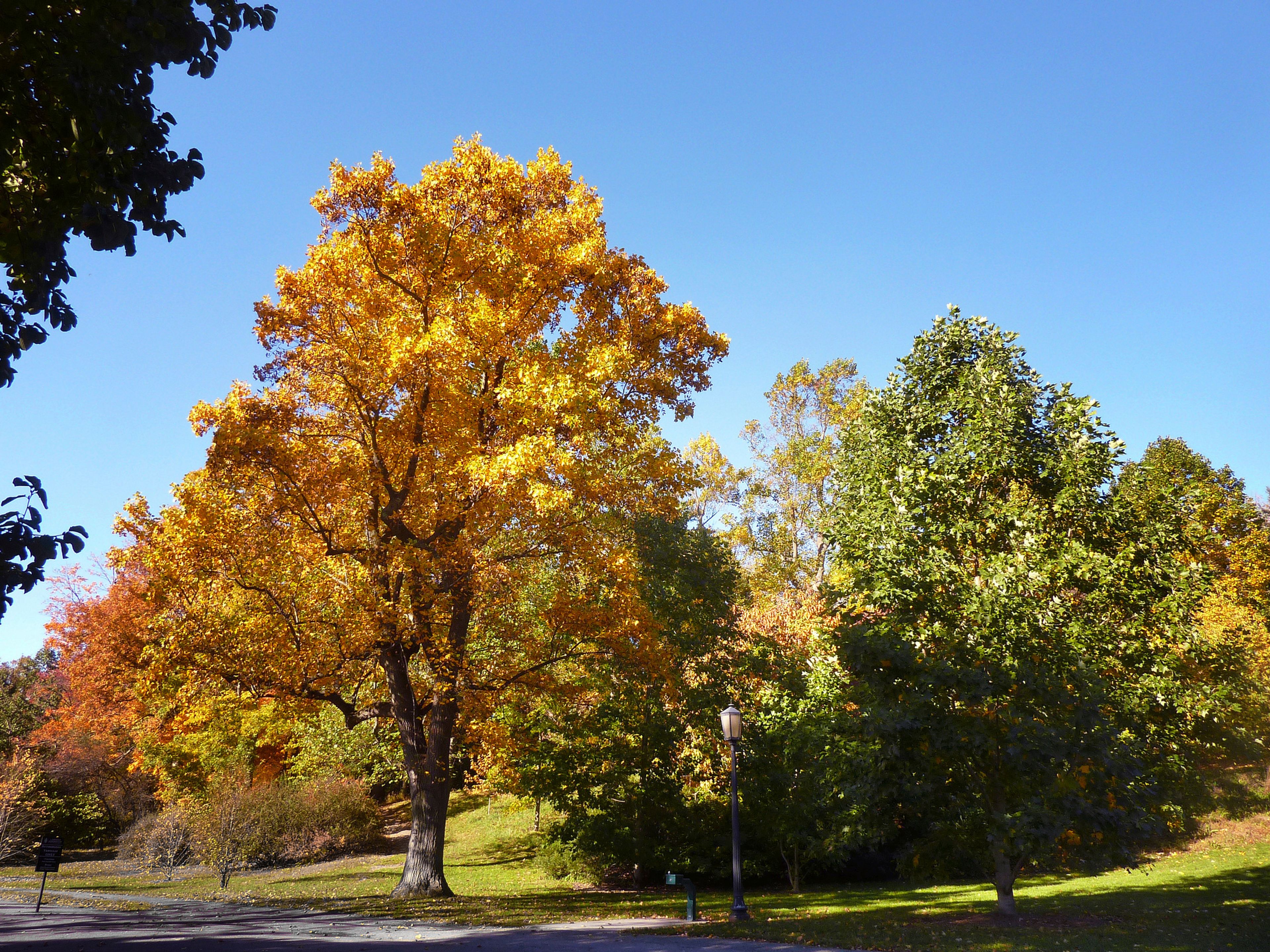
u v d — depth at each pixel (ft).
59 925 41.16
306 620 54.29
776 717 63.52
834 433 124.06
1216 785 71.67
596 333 60.03
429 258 54.95
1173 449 140.36
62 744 125.39
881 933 35.81
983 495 51.96
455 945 32.91
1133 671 49.21
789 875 65.36
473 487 48.83
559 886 66.49
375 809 99.19
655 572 70.44
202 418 48.11
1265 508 126.93
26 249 19.80
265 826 87.40
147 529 51.75
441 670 52.06
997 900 47.06
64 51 18.25
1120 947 30.63
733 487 132.87
